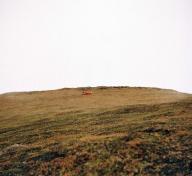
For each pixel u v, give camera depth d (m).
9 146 42.75
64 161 34.38
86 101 73.44
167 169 30.52
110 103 67.75
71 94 85.12
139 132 38.91
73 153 35.69
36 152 38.25
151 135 37.34
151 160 32.19
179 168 30.47
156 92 80.56
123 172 30.95
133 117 48.59
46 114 61.41
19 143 44.06
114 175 30.69
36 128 51.12
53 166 34.00
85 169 32.31
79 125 48.78
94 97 78.50
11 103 79.19
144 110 52.59
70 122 51.72
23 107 72.81
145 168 31.08
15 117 62.44
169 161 31.62
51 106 70.50
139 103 64.00
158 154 33.00
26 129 51.53
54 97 82.50
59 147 38.03
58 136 43.94
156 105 54.97
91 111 58.91
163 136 36.66
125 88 89.19
